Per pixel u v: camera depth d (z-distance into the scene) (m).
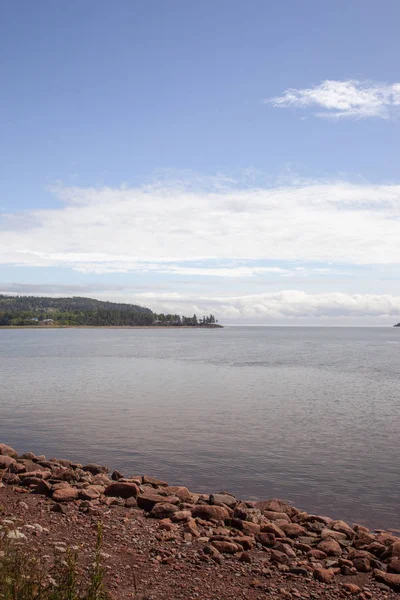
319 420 28.38
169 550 9.48
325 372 58.94
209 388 43.53
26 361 75.69
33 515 10.93
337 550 10.16
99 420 27.84
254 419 28.52
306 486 16.16
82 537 9.82
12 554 6.96
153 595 7.60
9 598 5.51
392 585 8.65
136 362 73.69
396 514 13.66
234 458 19.70
